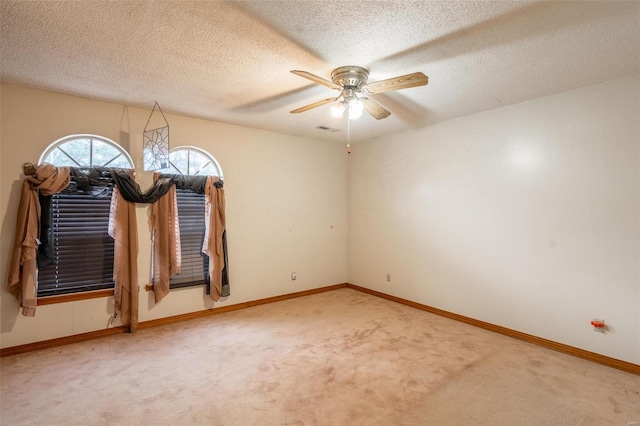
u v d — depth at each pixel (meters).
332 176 5.27
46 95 3.05
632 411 2.12
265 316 3.96
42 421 2.00
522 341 3.24
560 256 3.04
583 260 2.90
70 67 2.52
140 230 3.53
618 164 2.70
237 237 4.25
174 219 3.67
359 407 2.15
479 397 2.27
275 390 2.34
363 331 3.48
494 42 2.12
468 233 3.76
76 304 3.18
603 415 2.08
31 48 2.21
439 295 4.06
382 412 2.10
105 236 3.39
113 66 2.50
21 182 2.95
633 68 2.50
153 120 3.62
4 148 2.88
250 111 3.64
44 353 2.92
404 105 3.39
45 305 3.04
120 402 2.19
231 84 2.85
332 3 1.71
